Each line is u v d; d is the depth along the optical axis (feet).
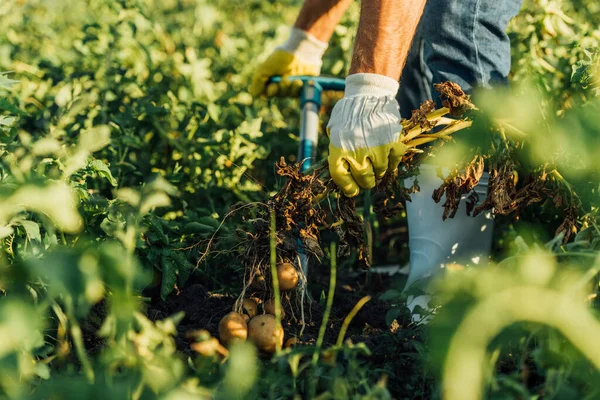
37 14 18.21
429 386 5.45
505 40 7.90
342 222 7.13
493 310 4.10
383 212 7.60
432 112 6.94
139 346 4.75
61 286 3.92
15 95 10.39
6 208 4.48
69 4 18.20
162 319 7.18
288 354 5.15
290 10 19.74
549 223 8.57
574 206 7.09
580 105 7.75
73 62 13.17
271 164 11.09
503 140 6.95
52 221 6.26
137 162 10.23
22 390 4.17
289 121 13.66
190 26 17.97
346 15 14.01
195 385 4.57
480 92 7.20
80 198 6.75
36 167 6.83
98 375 4.27
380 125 6.66
